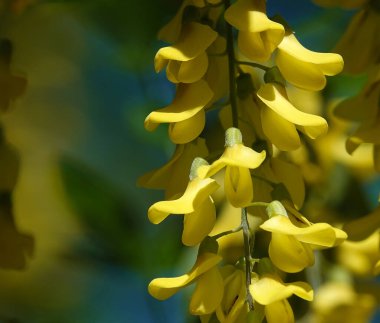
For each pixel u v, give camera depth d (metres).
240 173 0.50
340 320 0.69
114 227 0.64
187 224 0.50
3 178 0.60
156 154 0.72
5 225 0.59
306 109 0.67
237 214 0.62
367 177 0.68
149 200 0.66
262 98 0.51
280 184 0.52
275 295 0.49
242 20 0.51
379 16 0.57
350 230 0.55
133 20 0.66
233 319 0.50
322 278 0.70
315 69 0.51
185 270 0.65
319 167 0.65
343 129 0.68
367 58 0.58
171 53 0.51
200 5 0.53
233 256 0.62
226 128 0.54
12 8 0.63
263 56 0.51
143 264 0.64
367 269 0.70
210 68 0.53
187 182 0.53
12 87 0.58
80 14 0.66
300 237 0.49
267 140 0.54
